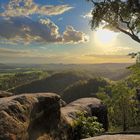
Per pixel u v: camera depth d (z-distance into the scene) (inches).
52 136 458.3
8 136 326.0
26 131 371.9
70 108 673.6
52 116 472.7
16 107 368.2
